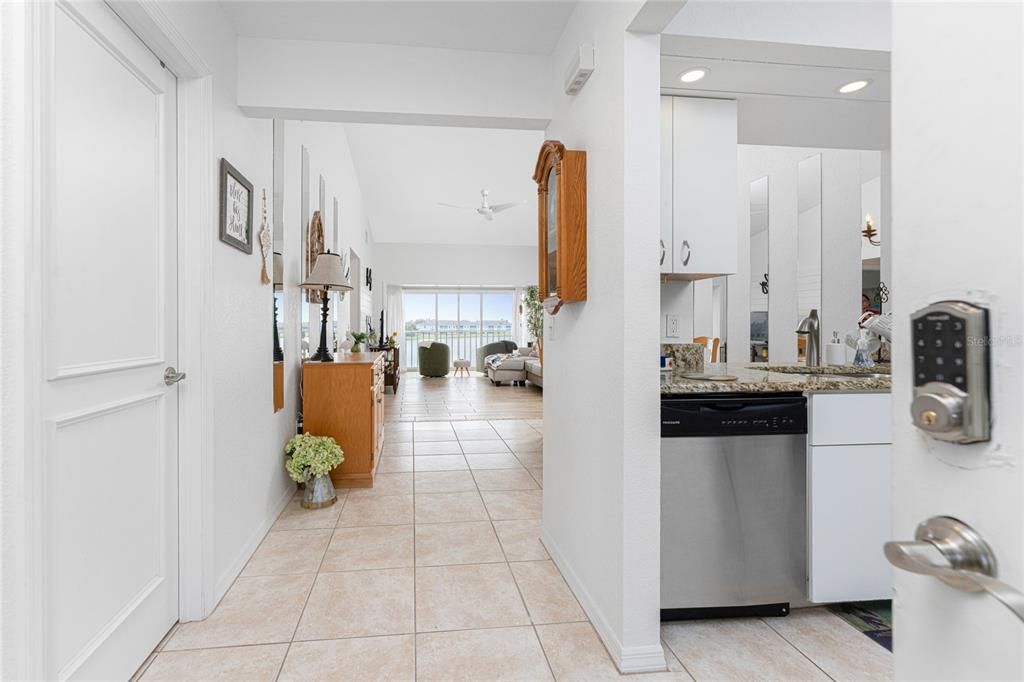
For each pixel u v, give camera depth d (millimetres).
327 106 2455
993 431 418
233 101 2297
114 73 1476
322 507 3119
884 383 1942
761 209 3725
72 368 1282
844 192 3180
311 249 4410
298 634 1822
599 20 1875
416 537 2688
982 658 428
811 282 3365
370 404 3551
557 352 2430
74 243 1291
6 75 1086
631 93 1634
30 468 1123
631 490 1646
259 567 2338
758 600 1913
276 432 3012
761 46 1874
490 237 11562
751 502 1894
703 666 1671
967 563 427
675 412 1854
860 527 1931
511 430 5613
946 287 458
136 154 1601
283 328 3254
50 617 1197
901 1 503
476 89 2566
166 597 1806
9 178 1093
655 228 1648
